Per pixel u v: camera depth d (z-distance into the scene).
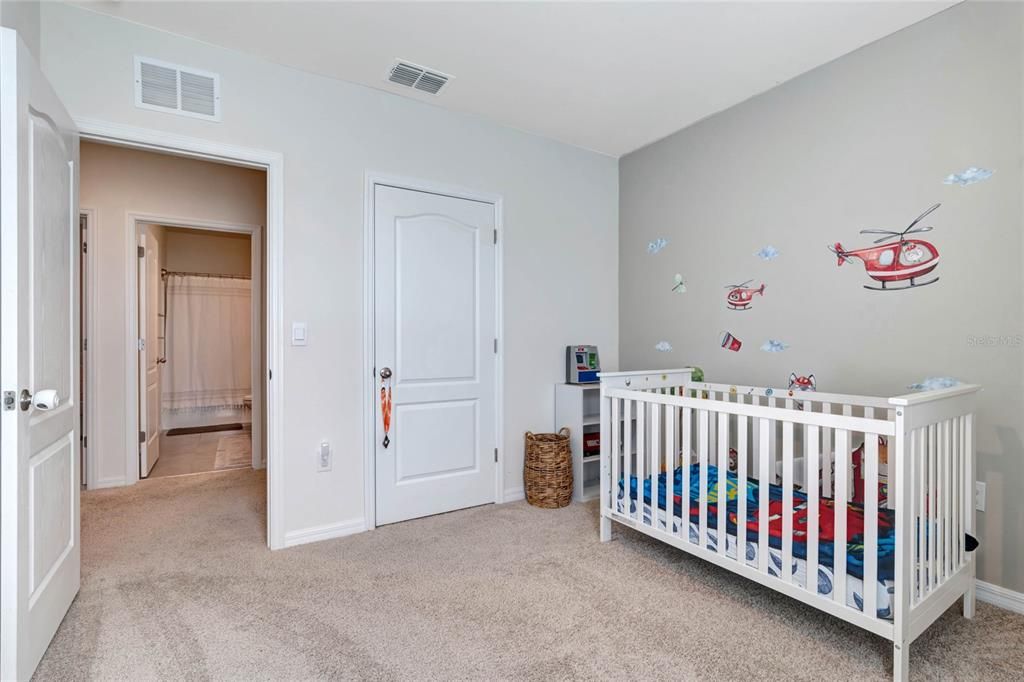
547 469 3.15
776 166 2.77
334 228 2.68
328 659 1.65
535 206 3.41
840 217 2.49
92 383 3.52
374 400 2.79
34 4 2.00
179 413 6.02
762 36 2.29
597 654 1.69
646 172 3.59
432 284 3.00
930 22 2.16
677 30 2.24
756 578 1.90
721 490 2.03
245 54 2.46
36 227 1.59
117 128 2.19
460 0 2.04
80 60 2.13
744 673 1.59
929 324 2.19
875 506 1.58
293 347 2.56
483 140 3.18
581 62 2.51
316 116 2.63
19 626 1.42
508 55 2.45
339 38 2.32
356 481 2.74
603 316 3.75
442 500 3.05
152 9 2.13
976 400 2.01
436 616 1.91
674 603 2.01
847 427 1.64
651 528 2.35
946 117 2.12
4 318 1.40
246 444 5.07
